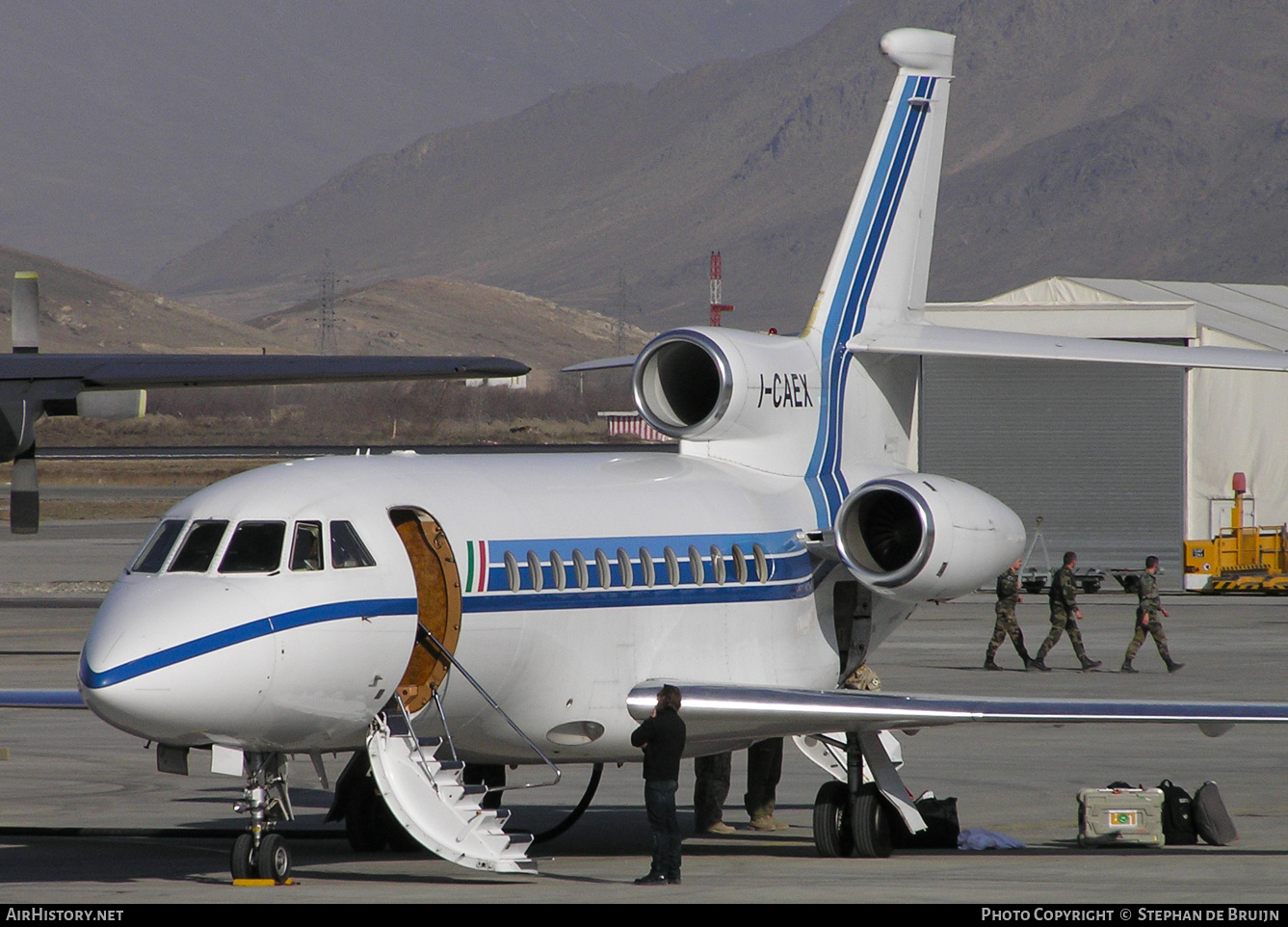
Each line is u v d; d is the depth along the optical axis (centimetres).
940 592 6216
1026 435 18188
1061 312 18038
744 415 6562
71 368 5841
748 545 6359
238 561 5062
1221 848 6134
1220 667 12094
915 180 7219
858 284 7044
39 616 15088
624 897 4938
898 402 7269
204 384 5900
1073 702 5784
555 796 7600
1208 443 17950
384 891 5041
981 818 6825
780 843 6419
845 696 5778
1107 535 18075
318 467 5500
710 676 6197
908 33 7125
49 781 7800
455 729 5641
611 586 5847
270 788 5281
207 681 4828
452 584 5416
